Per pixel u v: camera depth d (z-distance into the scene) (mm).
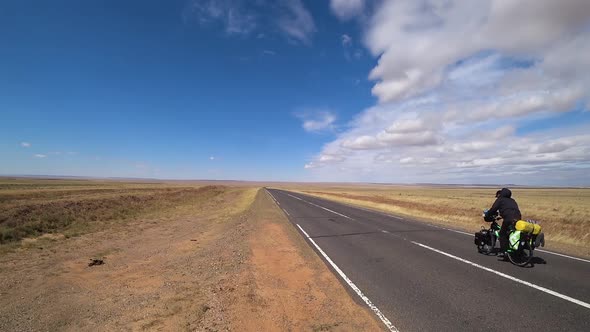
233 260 8602
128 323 4762
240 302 5434
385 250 9688
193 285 6551
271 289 6176
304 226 15648
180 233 14102
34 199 22047
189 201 33281
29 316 5191
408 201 32656
